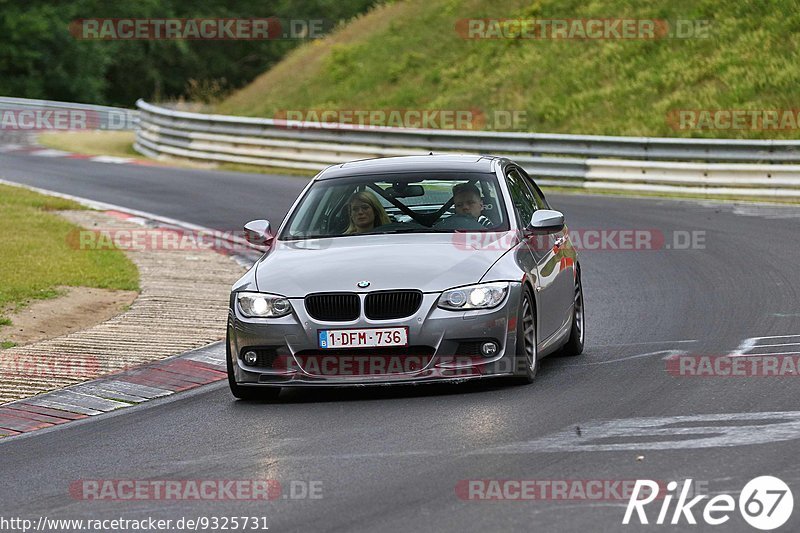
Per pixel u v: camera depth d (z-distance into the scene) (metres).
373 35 142.62
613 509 18.44
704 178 78.81
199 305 44.06
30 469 23.80
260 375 28.39
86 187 86.19
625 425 24.09
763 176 76.69
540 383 29.23
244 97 144.12
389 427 25.14
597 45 117.12
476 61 125.31
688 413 25.00
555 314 31.53
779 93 96.75
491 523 18.00
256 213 72.31
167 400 30.30
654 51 111.56
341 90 131.50
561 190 85.12
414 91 124.38
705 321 37.69
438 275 28.00
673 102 101.12
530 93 114.00
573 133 103.56
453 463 21.75
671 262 51.91
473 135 91.38
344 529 18.19
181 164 108.94
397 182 32.22
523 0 133.88
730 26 109.75
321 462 22.48
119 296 46.03
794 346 32.38
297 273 28.83
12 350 36.56
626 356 32.66
